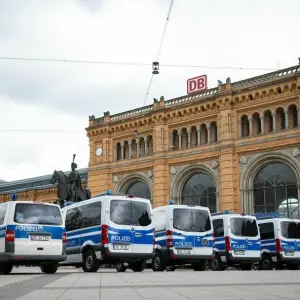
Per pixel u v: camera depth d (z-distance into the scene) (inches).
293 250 1240.8
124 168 2215.8
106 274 786.2
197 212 1064.8
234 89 1863.9
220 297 376.5
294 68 1733.5
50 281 579.2
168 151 2059.5
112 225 890.1
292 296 383.9
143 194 2160.4
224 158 1845.5
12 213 782.5
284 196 1704.0
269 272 880.3
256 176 1797.5
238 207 1797.5
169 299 361.1
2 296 384.8
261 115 1793.8
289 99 1724.9
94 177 2313.0
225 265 1173.1
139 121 2178.9
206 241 1056.8
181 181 2007.9
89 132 2357.3
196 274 773.9
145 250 920.9
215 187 1893.5
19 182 3189.0
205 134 1968.5
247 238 1165.1
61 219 834.8
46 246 800.3
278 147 1731.1
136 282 554.6
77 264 984.3
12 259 765.3
